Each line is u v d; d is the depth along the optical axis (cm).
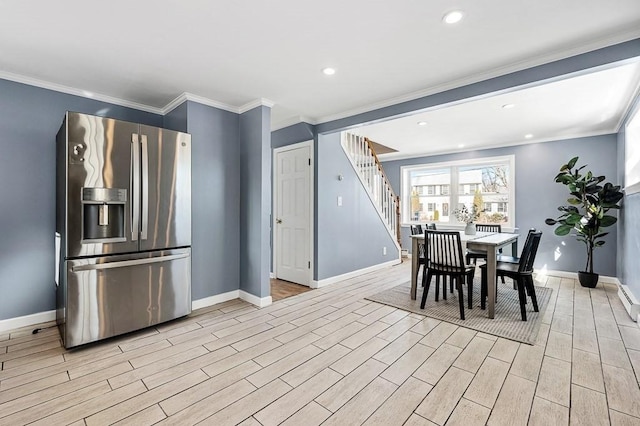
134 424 156
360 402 174
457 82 288
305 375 201
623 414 163
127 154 258
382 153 663
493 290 304
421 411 166
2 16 187
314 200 424
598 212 404
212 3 178
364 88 308
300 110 379
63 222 246
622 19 194
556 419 160
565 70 234
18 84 276
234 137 367
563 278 482
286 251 466
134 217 262
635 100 322
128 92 317
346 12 188
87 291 239
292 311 326
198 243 333
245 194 365
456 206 633
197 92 319
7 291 272
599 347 241
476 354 230
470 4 180
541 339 256
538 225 518
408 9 185
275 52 236
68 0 173
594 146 466
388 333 269
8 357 224
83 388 187
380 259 552
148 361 219
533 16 191
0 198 269
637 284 316
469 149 603
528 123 429
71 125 232
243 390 185
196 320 299
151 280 273
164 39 217
